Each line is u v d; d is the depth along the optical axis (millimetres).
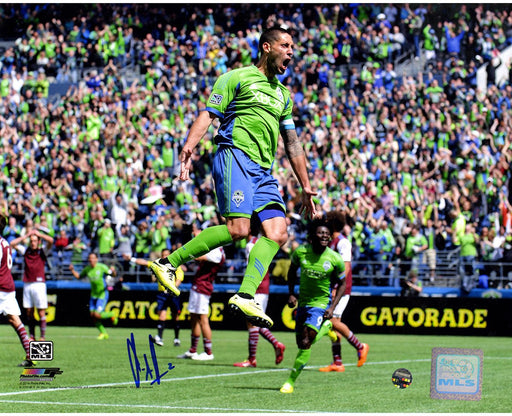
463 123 37656
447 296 30047
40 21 46594
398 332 29578
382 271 31672
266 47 8742
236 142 8438
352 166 35688
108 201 36312
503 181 35469
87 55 45094
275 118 8656
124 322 31875
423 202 34094
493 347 23250
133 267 33500
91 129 40562
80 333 28719
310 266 13500
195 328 19312
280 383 13609
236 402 10844
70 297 32531
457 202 33750
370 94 39250
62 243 32156
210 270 19141
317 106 38844
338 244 16594
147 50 43750
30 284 23438
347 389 12672
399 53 41562
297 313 13664
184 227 33281
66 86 44438
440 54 41375
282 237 8500
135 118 40688
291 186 34656
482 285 30594
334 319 16266
